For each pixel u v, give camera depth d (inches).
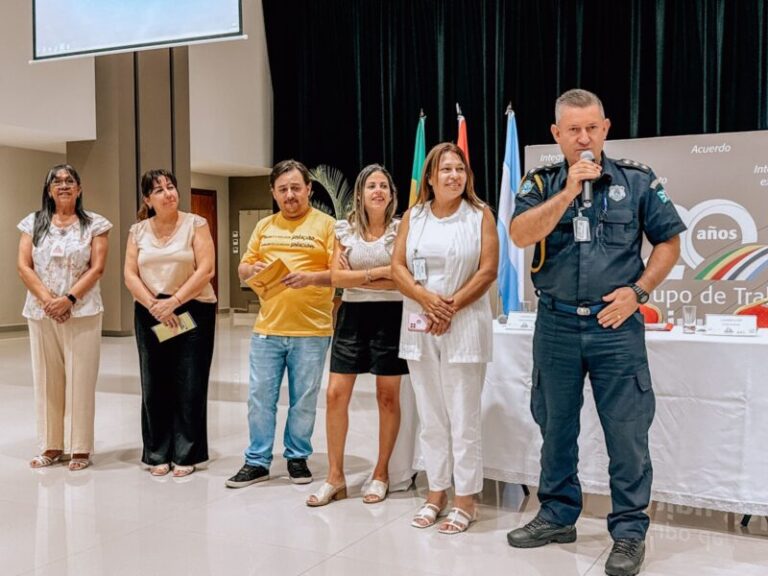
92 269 156.9
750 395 118.6
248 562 109.3
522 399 134.1
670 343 122.8
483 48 446.6
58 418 161.6
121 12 213.9
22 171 428.5
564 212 104.5
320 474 153.4
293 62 510.0
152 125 412.2
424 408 124.8
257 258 149.9
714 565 108.1
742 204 167.2
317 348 147.3
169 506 134.1
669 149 171.6
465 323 119.8
